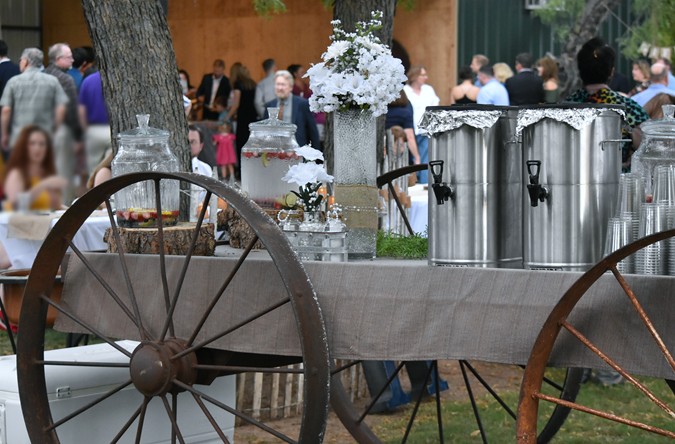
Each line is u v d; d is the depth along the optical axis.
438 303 4.04
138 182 4.82
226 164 16.64
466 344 3.98
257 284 4.35
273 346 4.31
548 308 3.86
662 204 3.93
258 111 16.95
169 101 6.66
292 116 12.16
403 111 11.52
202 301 4.48
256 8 13.23
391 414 7.56
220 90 18.39
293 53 21.69
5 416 4.97
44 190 11.41
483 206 4.20
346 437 7.04
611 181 4.09
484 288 3.98
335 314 4.19
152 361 4.39
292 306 4.02
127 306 4.69
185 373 4.40
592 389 8.16
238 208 4.15
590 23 14.04
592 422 7.34
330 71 4.72
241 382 7.24
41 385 4.78
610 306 3.77
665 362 3.67
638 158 4.35
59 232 4.66
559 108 4.04
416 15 20.58
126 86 6.59
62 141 11.82
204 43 22.50
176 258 4.56
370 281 4.15
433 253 4.28
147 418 5.10
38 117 12.02
